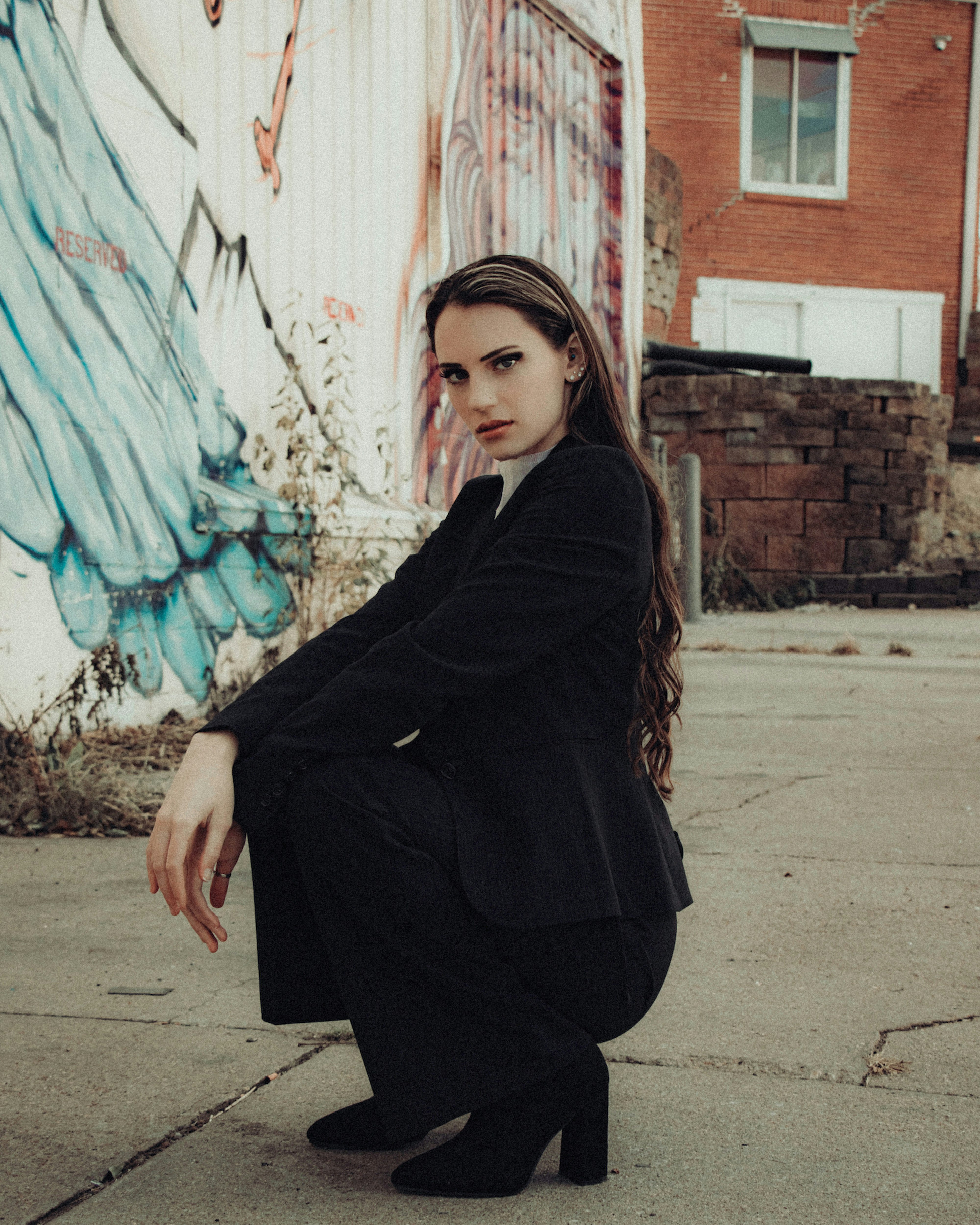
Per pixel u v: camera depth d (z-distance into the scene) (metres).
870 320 19.50
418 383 7.95
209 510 5.47
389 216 7.56
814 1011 2.35
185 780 1.50
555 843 1.52
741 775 4.80
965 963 2.63
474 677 1.49
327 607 6.42
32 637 4.45
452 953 1.52
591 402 1.71
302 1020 1.71
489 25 9.46
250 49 6.03
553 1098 1.65
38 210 4.54
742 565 15.69
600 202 12.60
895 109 19.31
